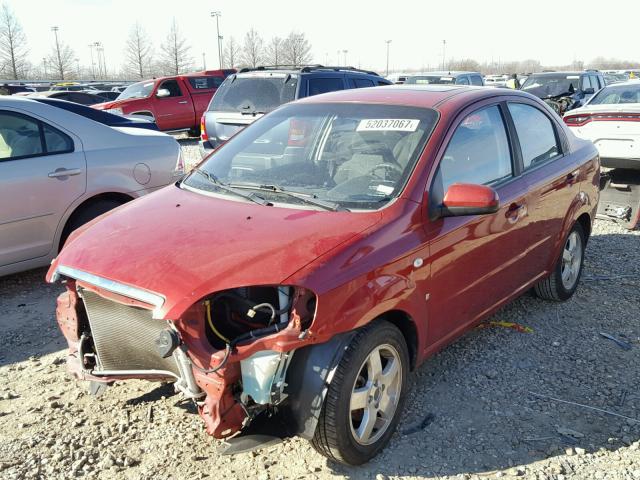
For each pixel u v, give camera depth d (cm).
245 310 289
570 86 1509
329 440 288
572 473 307
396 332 315
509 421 351
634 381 399
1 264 523
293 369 281
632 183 737
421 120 373
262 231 306
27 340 455
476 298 388
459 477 303
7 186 515
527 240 434
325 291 274
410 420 350
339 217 320
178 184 406
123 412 356
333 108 414
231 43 5491
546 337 460
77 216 570
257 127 436
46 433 335
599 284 574
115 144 591
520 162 431
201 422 345
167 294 270
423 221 332
